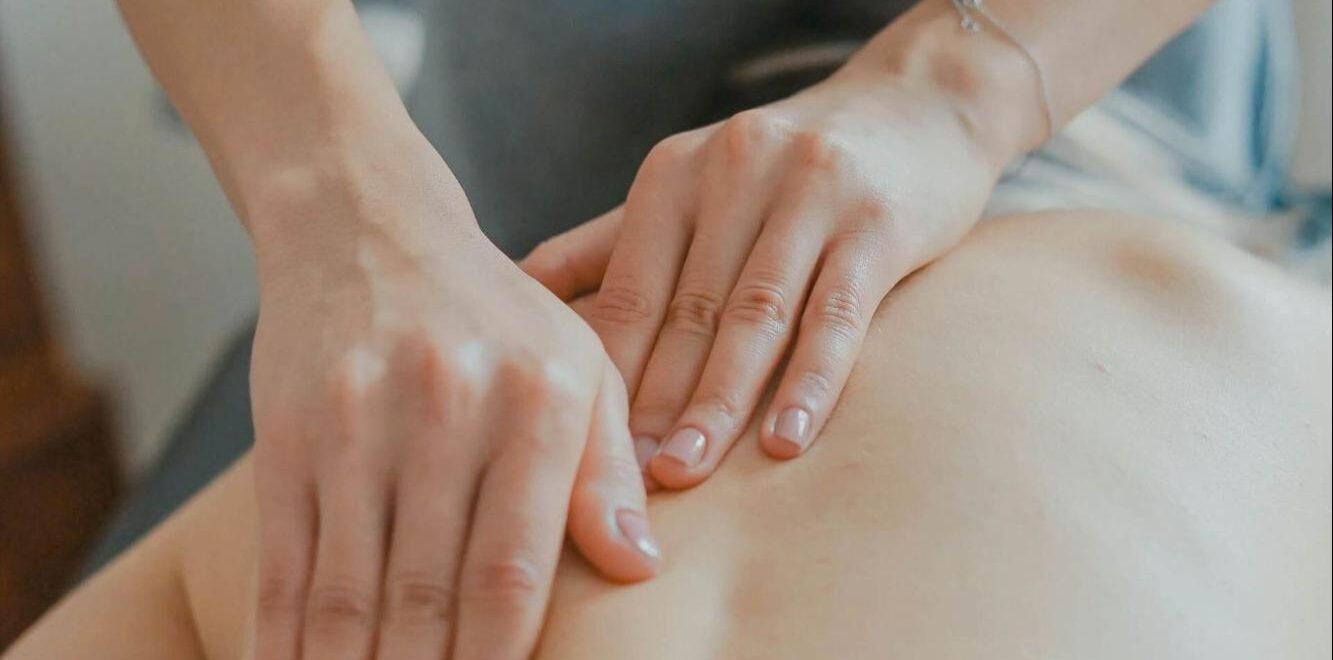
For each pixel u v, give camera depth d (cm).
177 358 126
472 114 70
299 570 45
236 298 123
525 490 45
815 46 74
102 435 113
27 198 103
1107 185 65
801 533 47
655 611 45
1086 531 47
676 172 53
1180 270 54
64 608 59
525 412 46
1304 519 51
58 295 117
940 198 55
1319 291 58
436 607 44
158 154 114
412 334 46
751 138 53
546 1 70
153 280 121
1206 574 47
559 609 46
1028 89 60
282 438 46
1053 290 53
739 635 45
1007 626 45
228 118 54
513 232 68
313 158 52
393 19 74
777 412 49
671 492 48
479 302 47
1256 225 70
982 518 47
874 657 44
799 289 51
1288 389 53
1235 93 69
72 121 111
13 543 106
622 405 48
